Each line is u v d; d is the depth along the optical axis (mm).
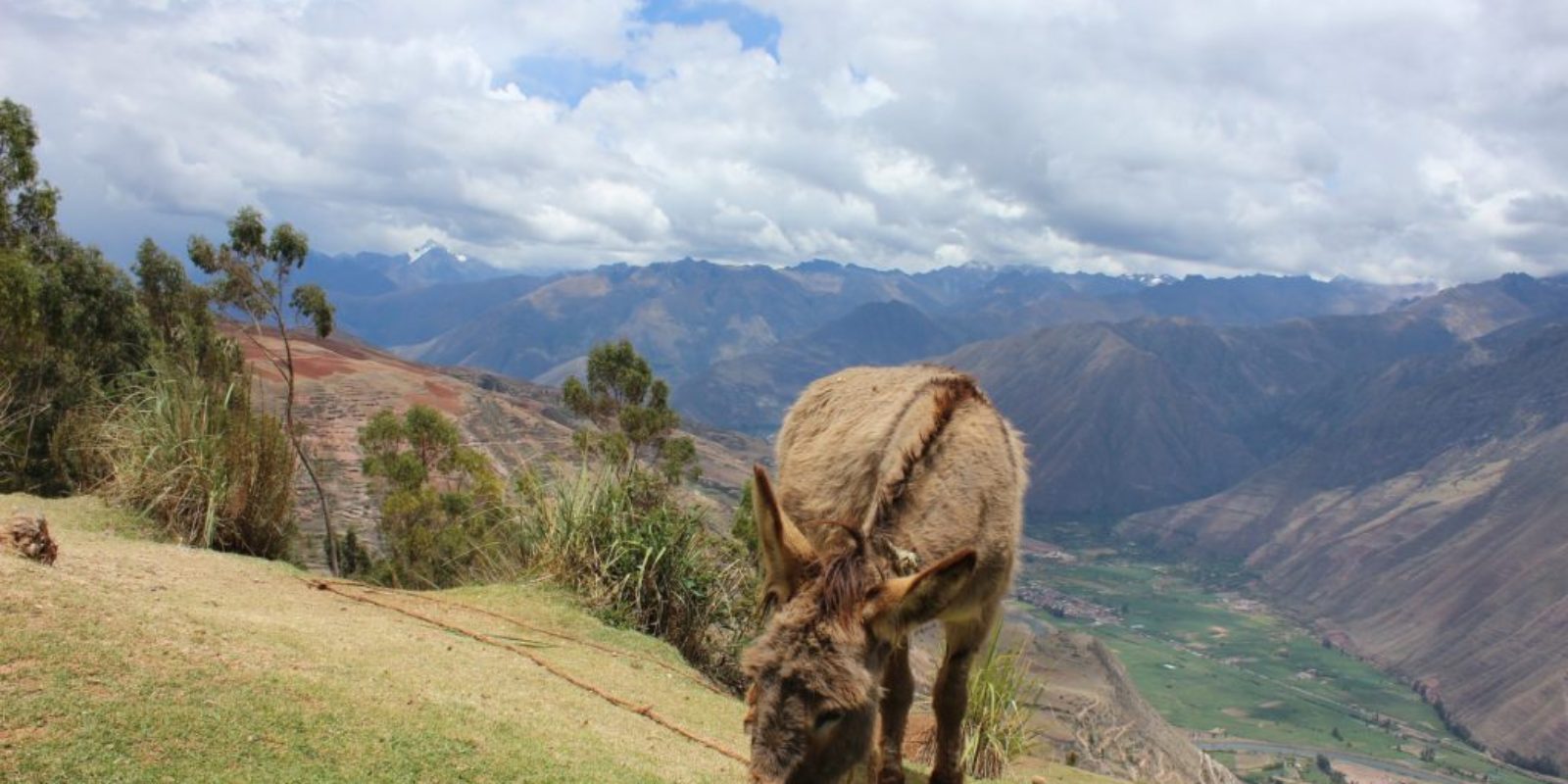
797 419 6812
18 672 3365
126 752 3111
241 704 3725
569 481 10445
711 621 9930
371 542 18688
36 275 14641
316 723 3789
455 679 5332
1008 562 5227
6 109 16688
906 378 6238
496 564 10320
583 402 18719
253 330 20578
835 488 5328
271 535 9750
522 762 4125
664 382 18984
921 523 4711
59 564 5492
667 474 15648
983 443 5285
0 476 10398
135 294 17922
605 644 8078
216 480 9281
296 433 16781
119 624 4117
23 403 12172
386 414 23609
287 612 6191
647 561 9469
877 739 5098
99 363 16016
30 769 2834
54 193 17531
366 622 6477
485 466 23125
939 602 3701
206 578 6668
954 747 5543
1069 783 7871
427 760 3828
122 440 9617
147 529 8734
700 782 4777
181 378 10375
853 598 3719
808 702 3510
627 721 5727
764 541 3988
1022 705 8672
